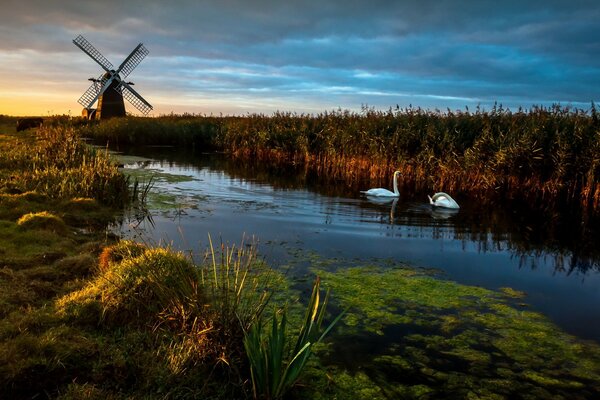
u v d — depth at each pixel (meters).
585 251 10.73
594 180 15.95
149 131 38.25
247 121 31.97
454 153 18.20
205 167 24.14
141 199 14.38
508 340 6.16
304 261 9.10
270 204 14.75
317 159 23.64
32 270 6.98
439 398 4.79
